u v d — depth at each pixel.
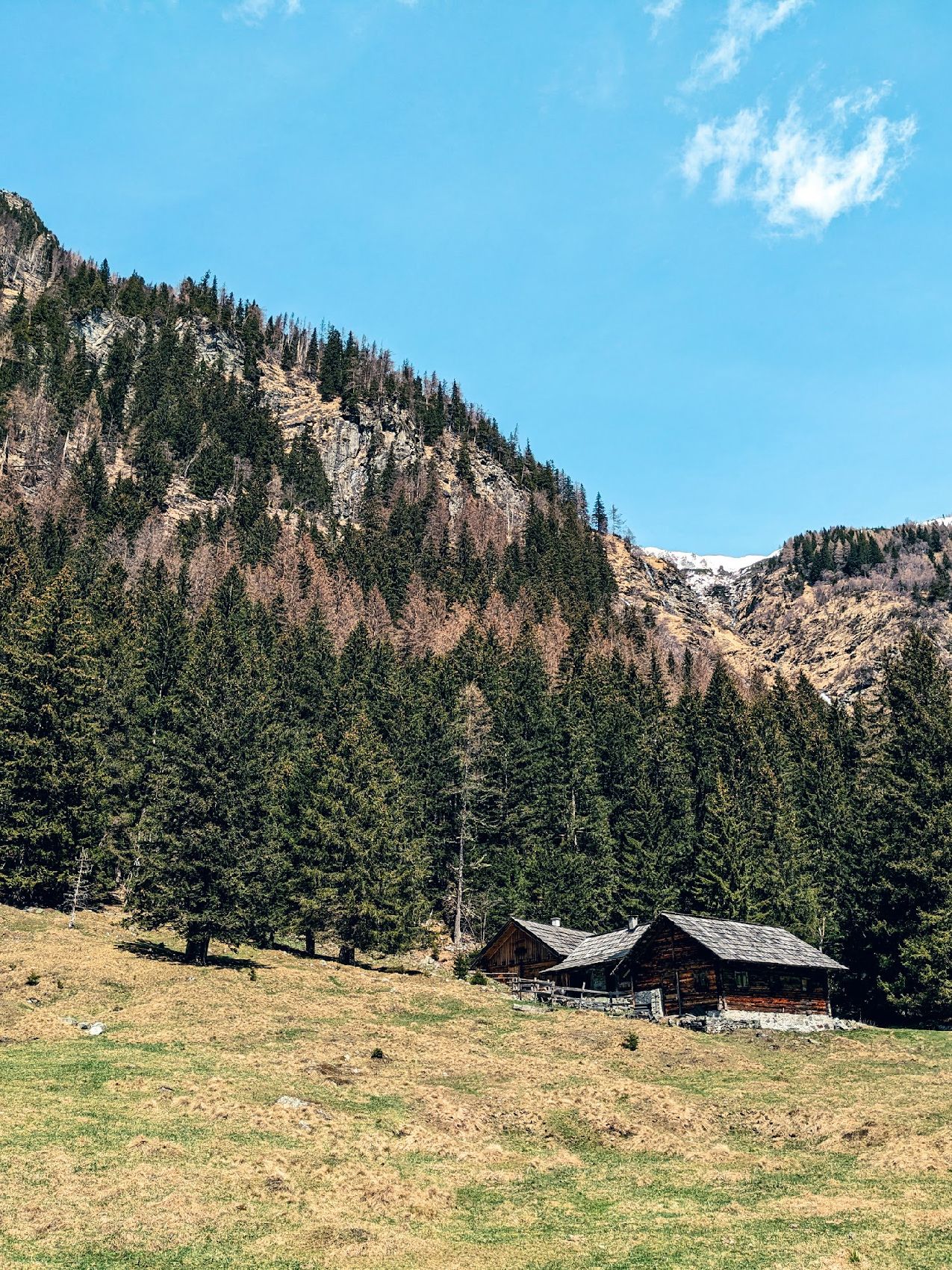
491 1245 18.66
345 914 57.97
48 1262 15.93
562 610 189.62
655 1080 35.81
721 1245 18.41
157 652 85.81
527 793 87.75
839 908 68.31
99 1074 28.00
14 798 57.22
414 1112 28.20
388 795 67.06
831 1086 34.66
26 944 46.47
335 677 99.06
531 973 63.72
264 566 167.38
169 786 51.91
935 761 62.53
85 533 152.75
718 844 71.75
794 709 117.94
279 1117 25.38
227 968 49.03
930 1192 21.41
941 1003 53.44
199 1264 16.55
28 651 62.16
